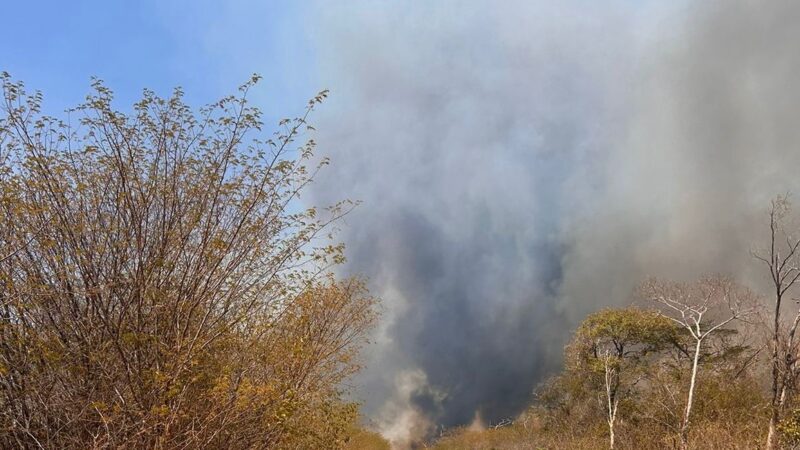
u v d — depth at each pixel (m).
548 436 32.66
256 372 9.04
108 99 7.89
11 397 7.40
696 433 21.19
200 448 7.86
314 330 11.69
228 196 8.53
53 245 7.30
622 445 25.41
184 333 8.02
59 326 7.68
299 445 12.25
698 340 21.22
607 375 27.47
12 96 7.53
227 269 8.52
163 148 8.35
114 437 7.13
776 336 19.28
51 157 7.84
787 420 18.72
